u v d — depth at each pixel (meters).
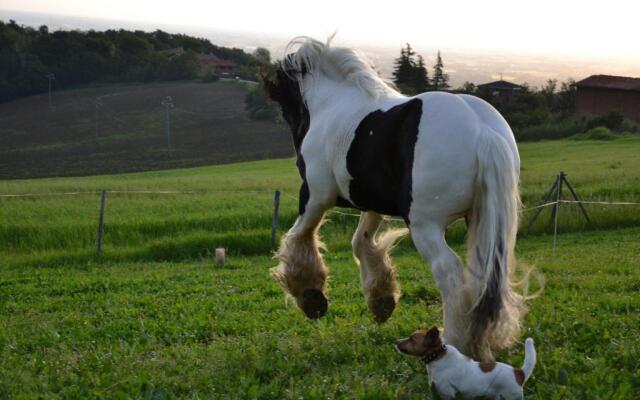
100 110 110.69
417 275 12.74
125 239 20.50
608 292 9.82
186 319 9.19
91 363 7.06
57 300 12.08
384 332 7.42
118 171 66.31
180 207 25.47
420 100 6.04
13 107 118.06
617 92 89.00
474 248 5.74
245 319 8.97
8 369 7.18
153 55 147.75
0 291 13.39
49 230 21.00
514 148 5.84
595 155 48.25
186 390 6.12
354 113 6.61
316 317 7.69
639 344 6.32
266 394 5.75
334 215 22.59
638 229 20.08
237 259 18.03
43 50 140.75
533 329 7.00
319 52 7.43
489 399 5.18
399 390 5.56
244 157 74.00
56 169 69.19
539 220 21.22
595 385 5.35
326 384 5.88
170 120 101.94
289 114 8.12
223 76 148.88
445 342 5.75
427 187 5.79
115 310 10.43
